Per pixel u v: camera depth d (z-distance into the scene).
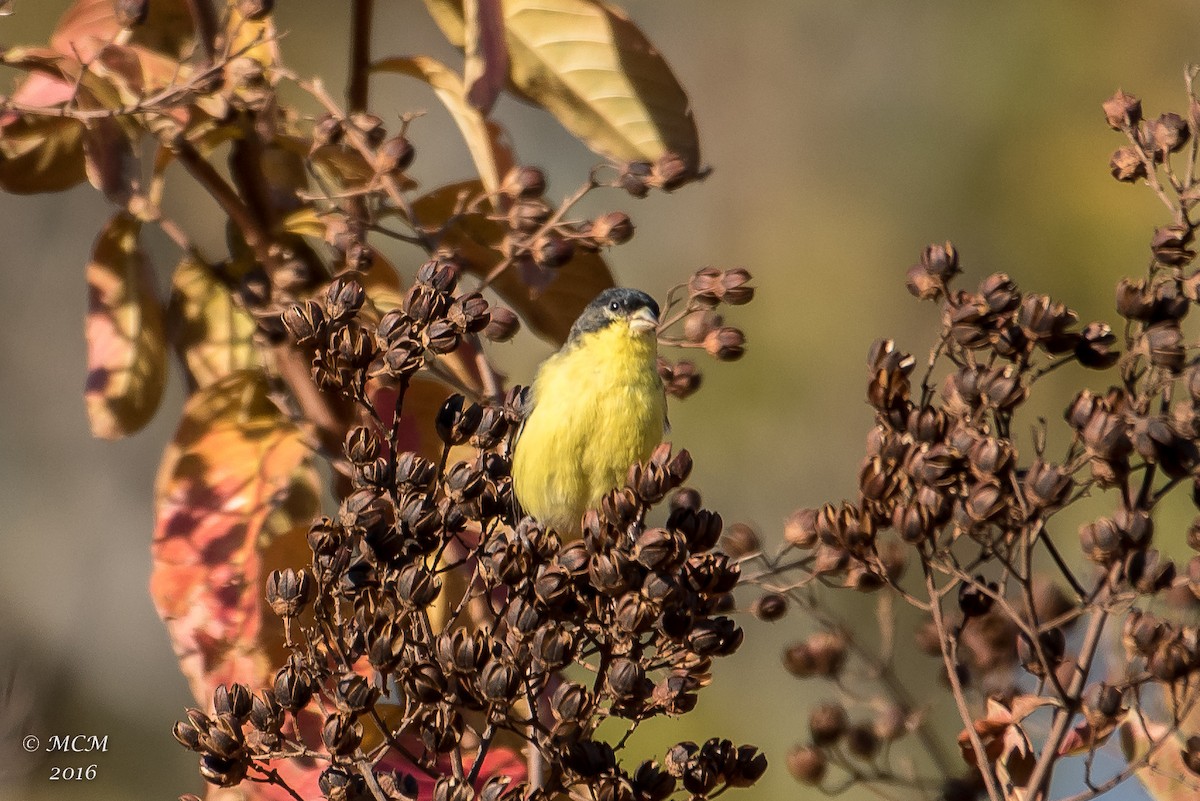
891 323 18.81
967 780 8.64
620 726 13.51
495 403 7.90
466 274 8.90
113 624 20.45
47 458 21.22
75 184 8.42
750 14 21.70
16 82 9.79
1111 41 19.05
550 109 9.03
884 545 7.77
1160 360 6.53
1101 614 6.52
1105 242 18.06
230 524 7.55
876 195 19.73
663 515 13.73
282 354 8.01
